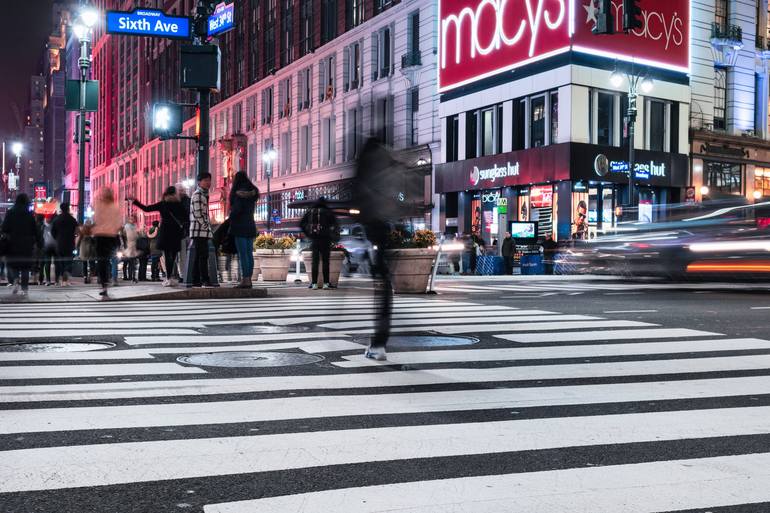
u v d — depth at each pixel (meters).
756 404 4.86
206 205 13.59
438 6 38.69
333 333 8.09
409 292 14.71
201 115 15.23
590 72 31.59
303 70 53.41
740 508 2.94
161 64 94.12
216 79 15.06
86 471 3.29
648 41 33.75
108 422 4.15
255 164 61.75
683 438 4.00
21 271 13.30
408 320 9.55
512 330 8.54
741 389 5.35
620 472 3.39
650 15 33.84
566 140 31.06
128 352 6.64
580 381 5.59
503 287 17.48
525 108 33.66
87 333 7.92
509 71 34.16
